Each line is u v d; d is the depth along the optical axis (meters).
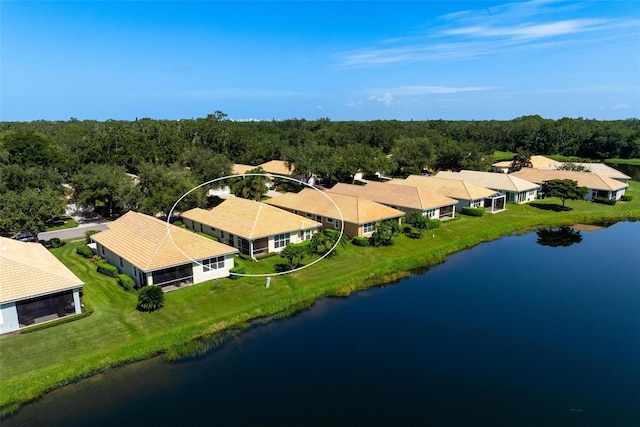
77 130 115.88
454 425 20.16
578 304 34.06
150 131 95.88
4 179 53.16
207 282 35.72
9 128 128.62
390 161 93.69
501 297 35.34
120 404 21.48
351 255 43.56
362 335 28.75
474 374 24.45
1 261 28.50
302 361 25.52
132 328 28.02
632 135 133.38
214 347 26.98
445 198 59.94
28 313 28.12
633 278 39.66
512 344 27.86
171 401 21.72
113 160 74.62
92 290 33.75
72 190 62.56
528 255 46.56
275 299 32.97
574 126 159.38
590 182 72.56
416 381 23.72
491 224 57.50
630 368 25.09
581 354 26.67
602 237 53.59
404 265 42.09
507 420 20.59
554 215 62.62
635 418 20.73
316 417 20.61
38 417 20.55
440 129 170.00
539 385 23.48
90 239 45.38
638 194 78.25
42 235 49.97
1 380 22.55
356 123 173.12
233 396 22.16
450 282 38.66
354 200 51.41
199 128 106.56
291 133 133.38
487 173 74.81
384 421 20.39
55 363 24.12
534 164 98.88
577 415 20.94
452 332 29.38
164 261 33.31
